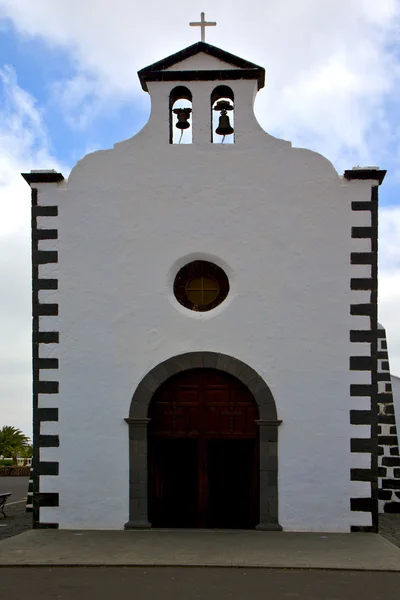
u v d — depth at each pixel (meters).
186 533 12.95
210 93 14.28
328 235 13.78
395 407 20.05
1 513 17.33
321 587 9.53
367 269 13.68
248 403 13.74
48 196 14.06
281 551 11.48
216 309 13.80
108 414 13.61
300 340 13.61
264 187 13.95
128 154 14.11
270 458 13.38
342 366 13.53
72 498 13.46
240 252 13.83
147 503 13.44
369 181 13.84
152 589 9.38
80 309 13.84
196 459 13.80
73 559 10.88
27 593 9.21
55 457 13.57
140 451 13.47
